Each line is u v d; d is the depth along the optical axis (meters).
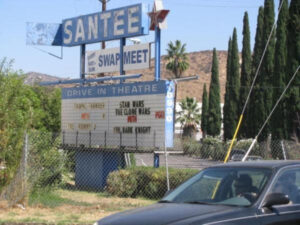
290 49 30.59
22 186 12.07
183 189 7.24
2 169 12.64
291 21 30.58
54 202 13.20
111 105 19.34
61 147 20.27
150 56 18.98
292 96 30.02
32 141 14.22
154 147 17.55
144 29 19.22
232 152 22.75
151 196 16.09
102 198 15.77
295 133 28.23
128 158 21.23
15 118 13.22
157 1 18.83
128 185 16.39
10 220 10.48
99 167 19.39
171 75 93.38
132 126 18.44
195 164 21.19
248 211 6.15
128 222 6.10
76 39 21.94
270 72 40.38
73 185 20.09
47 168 15.41
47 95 27.73
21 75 13.98
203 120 64.38
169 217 6.01
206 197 6.84
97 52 21.14
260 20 44.56
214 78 60.59
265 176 6.70
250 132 41.41
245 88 47.88
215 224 5.82
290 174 6.86
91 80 20.50
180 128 70.25
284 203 6.34
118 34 20.02
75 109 21.00
